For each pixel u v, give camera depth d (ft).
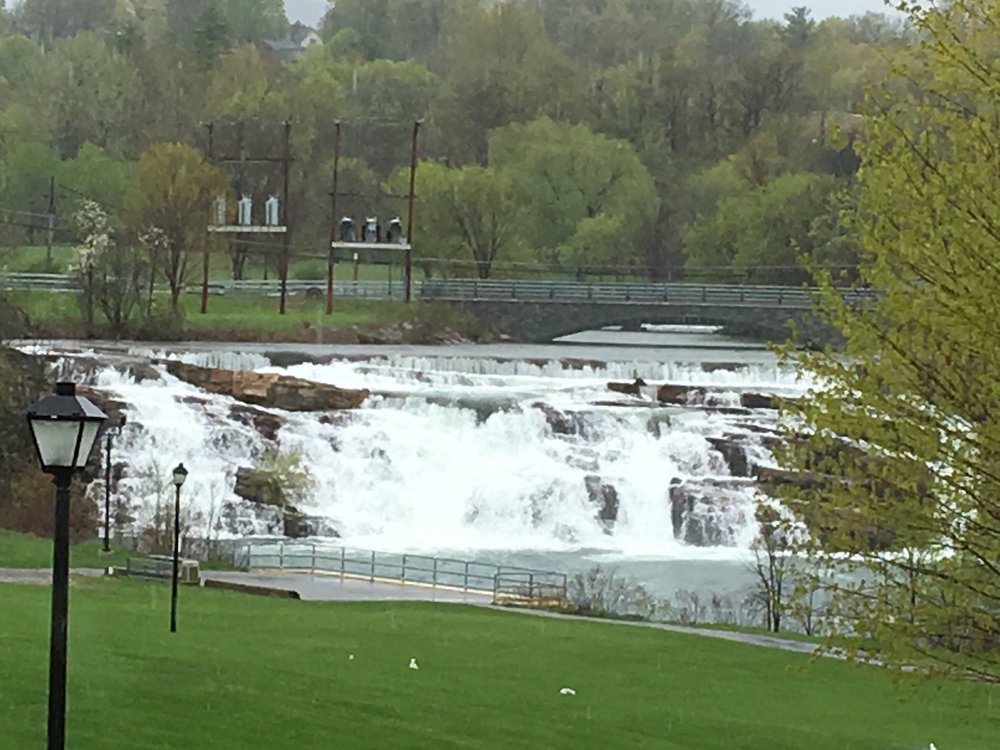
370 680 110.32
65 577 60.39
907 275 72.74
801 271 422.82
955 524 74.02
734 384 314.14
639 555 238.48
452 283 393.91
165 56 555.69
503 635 142.92
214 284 397.60
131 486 248.32
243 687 101.19
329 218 473.26
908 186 72.02
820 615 92.89
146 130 508.12
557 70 552.82
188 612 143.43
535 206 450.30
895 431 73.20
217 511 248.32
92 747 81.00
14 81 577.02
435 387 294.25
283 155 418.92
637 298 389.80
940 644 81.05
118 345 326.03
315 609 155.53
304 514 254.06
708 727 105.19
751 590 193.36
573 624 154.40
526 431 275.59
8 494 216.33
